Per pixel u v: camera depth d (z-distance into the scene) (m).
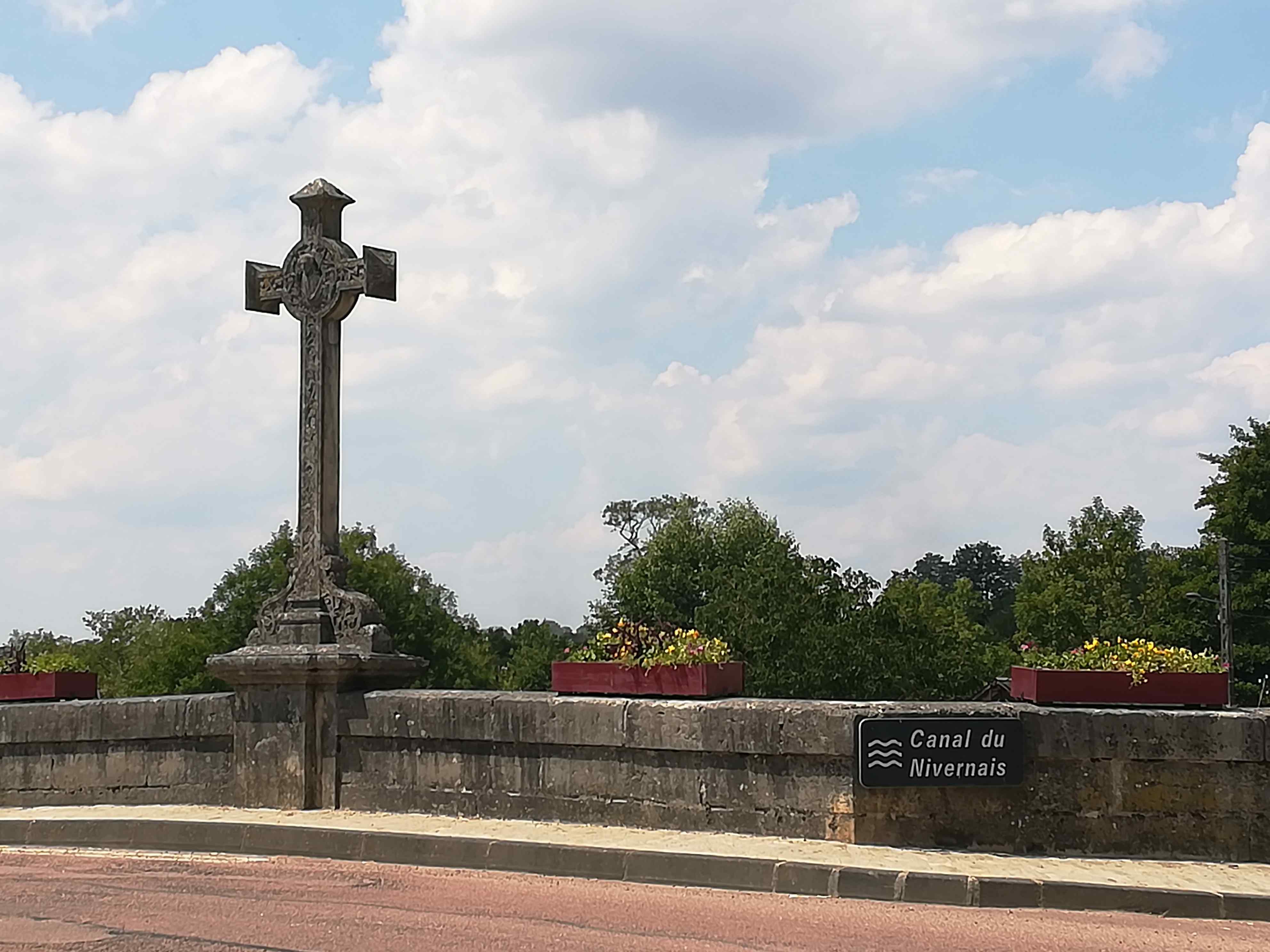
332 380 11.99
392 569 48.12
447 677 47.91
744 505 55.81
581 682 10.71
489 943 7.04
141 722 11.91
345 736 11.27
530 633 54.44
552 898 8.40
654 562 54.00
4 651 13.68
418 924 7.52
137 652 50.44
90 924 7.52
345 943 7.04
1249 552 46.53
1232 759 9.39
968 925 7.76
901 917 7.95
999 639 71.81
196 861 9.94
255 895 8.43
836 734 9.56
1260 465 46.81
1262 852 9.36
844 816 9.55
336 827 10.25
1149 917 8.18
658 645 10.58
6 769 12.41
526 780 10.63
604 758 10.38
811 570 41.62
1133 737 9.45
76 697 13.09
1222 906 8.26
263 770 11.37
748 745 9.82
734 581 43.28
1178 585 48.91
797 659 39.34
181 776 11.78
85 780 12.11
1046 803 9.48
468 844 9.68
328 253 11.98
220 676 11.54
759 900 8.45
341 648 11.40
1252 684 44.91
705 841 9.59
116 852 10.45
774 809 9.79
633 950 6.92
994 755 9.42
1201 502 48.88
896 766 9.41
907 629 40.84
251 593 45.50
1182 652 9.92
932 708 9.56
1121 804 9.45
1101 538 52.56
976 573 120.75
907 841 9.48
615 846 9.37
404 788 11.05
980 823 9.48
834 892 8.66
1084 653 10.04
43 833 10.91
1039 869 8.83
